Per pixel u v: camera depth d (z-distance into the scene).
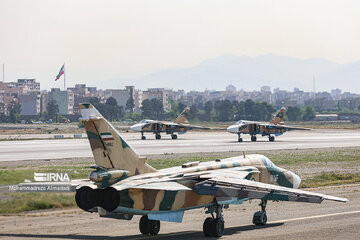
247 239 40.69
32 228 44.06
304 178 86.38
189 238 41.34
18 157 119.44
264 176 50.00
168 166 98.50
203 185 41.25
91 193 38.47
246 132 195.25
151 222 42.62
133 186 37.16
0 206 51.88
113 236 41.38
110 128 39.66
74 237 40.03
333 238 40.56
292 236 41.53
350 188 74.69
